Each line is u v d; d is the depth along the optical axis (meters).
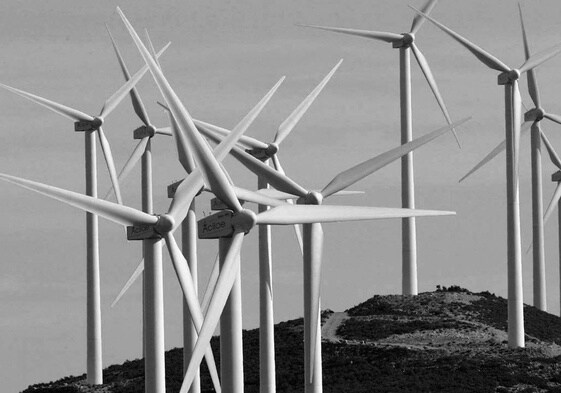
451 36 151.25
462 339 162.88
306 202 102.88
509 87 154.00
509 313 157.38
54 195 92.31
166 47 150.62
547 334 169.75
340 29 157.25
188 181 97.38
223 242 93.88
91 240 164.75
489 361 151.25
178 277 96.62
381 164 103.50
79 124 151.12
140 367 174.00
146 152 163.12
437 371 148.25
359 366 152.12
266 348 136.25
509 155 155.25
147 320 102.12
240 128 98.81
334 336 169.38
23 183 90.44
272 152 136.00
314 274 104.44
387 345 159.75
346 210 95.88
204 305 109.56
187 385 88.19
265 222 94.12
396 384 143.50
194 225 134.12
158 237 97.25
